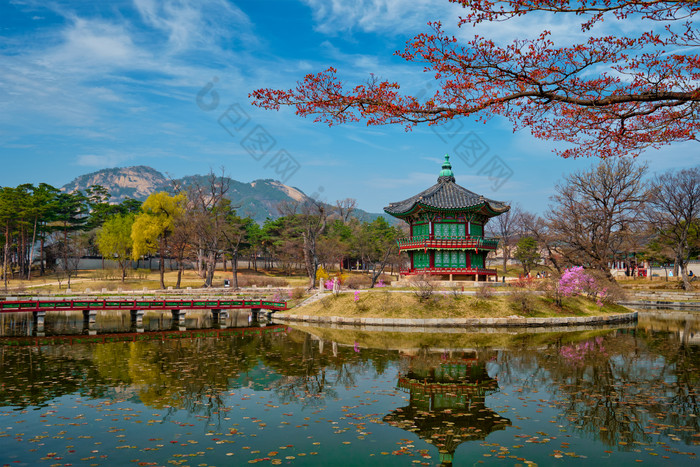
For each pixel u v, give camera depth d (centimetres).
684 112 1040
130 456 1138
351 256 10231
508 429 1335
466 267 5312
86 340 3312
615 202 6256
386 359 2448
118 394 1723
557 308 4328
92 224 11531
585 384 1877
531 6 892
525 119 1120
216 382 1923
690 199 7056
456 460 1116
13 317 5184
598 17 912
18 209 9075
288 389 1808
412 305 4200
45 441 1239
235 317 5234
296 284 8112
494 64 991
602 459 1116
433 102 1061
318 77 1027
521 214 10062
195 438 1265
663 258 8381
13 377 2017
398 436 1283
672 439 1251
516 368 2205
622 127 1086
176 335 3588
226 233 7825
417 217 5600
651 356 2520
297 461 1112
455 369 2188
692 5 863
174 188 8275
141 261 10125
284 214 9431
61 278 8656
